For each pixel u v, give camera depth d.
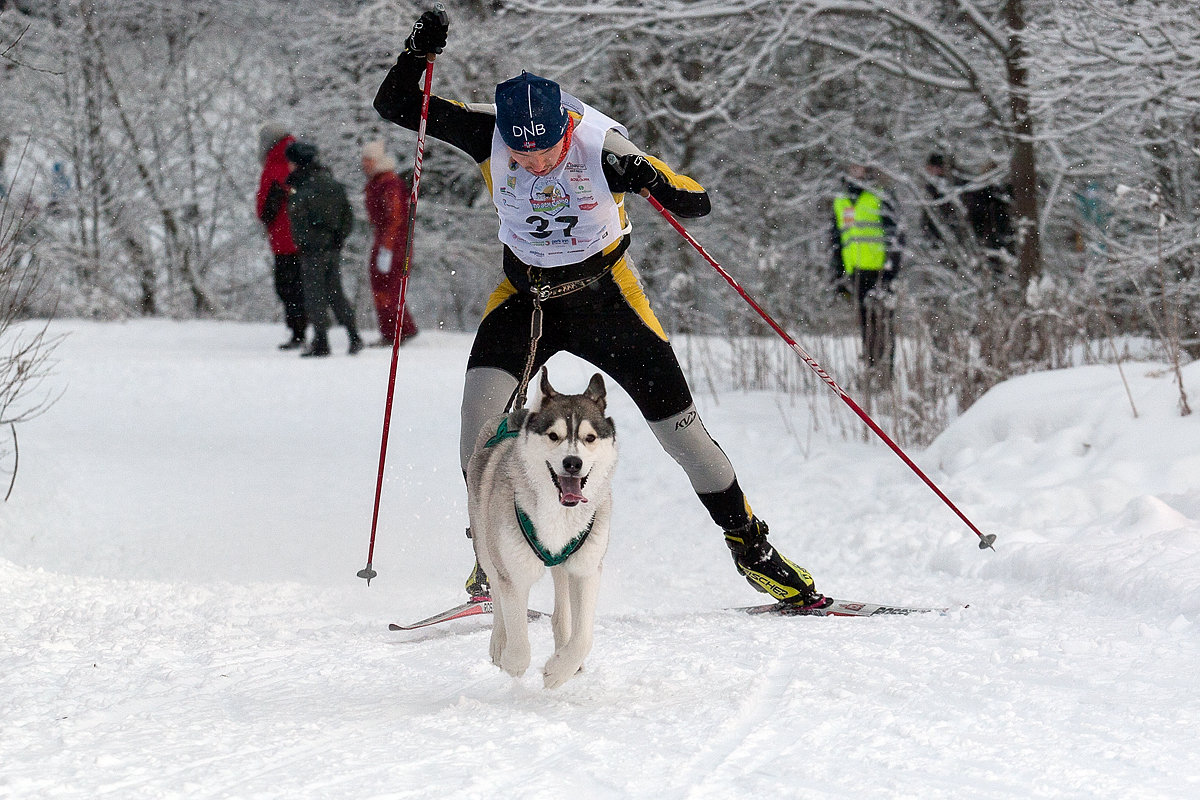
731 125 19.22
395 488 12.16
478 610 7.48
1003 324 13.91
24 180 27.33
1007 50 16.72
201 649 6.36
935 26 18.41
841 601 7.52
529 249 6.73
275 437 14.41
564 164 6.41
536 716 4.97
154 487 11.62
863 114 24.61
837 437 13.48
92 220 30.84
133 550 9.73
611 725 4.86
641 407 7.21
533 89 6.14
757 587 7.57
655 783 4.11
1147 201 11.77
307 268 19.84
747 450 13.21
